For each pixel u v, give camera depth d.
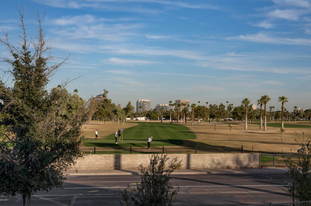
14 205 13.23
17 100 8.96
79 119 9.84
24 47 9.38
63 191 15.86
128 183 18.03
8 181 8.37
